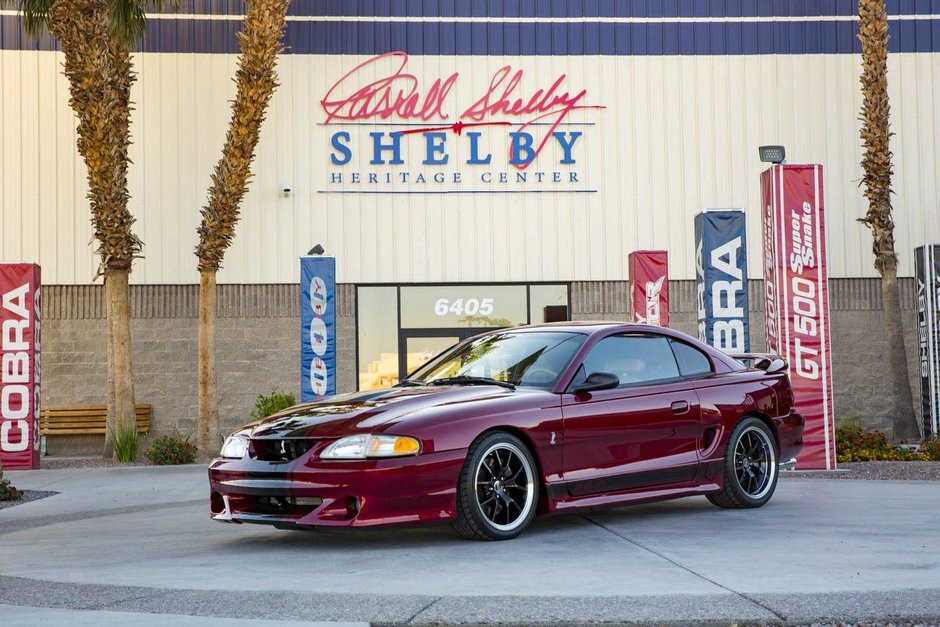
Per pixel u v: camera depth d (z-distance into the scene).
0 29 19.25
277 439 6.31
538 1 20.14
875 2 18.38
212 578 5.39
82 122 16.09
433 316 19.97
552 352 7.21
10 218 19.22
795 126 20.14
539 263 19.97
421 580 5.18
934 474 10.98
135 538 7.34
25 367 15.29
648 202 20.08
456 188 19.92
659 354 7.59
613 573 5.24
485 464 6.43
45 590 5.13
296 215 19.67
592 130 20.12
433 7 20.00
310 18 19.80
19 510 10.06
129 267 16.50
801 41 20.22
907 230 20.11
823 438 11.61
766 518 7.30
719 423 7.63
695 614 4.29
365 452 6.04
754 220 20.06
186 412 19.39
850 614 4.28
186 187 19.44
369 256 19.75
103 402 19.27
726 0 20.27
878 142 18.45
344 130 19.78
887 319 18.50
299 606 4.57
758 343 19.94
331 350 16.38
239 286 19.56
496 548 6.14
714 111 20.16
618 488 7.03
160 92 19.45
